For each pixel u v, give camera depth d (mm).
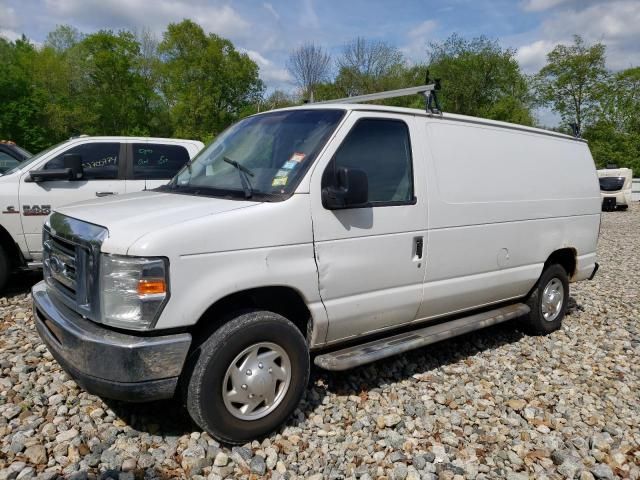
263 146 3859
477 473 3164
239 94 47812
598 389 4512
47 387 3865
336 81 38750
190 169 4281
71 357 2945
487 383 4434
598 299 7758
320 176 3455
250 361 3178
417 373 4543
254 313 3188
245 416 3180
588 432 3770
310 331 3574
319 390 4035
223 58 45938
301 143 3648
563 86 47938
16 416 3451
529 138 5211
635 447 3592
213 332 3078
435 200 4145
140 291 2771
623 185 25609
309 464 3131
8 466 2918
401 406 3920
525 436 3627
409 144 4051
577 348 5516
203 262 2936
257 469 3020
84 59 45000
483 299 4824
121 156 7230
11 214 6359
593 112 46875
